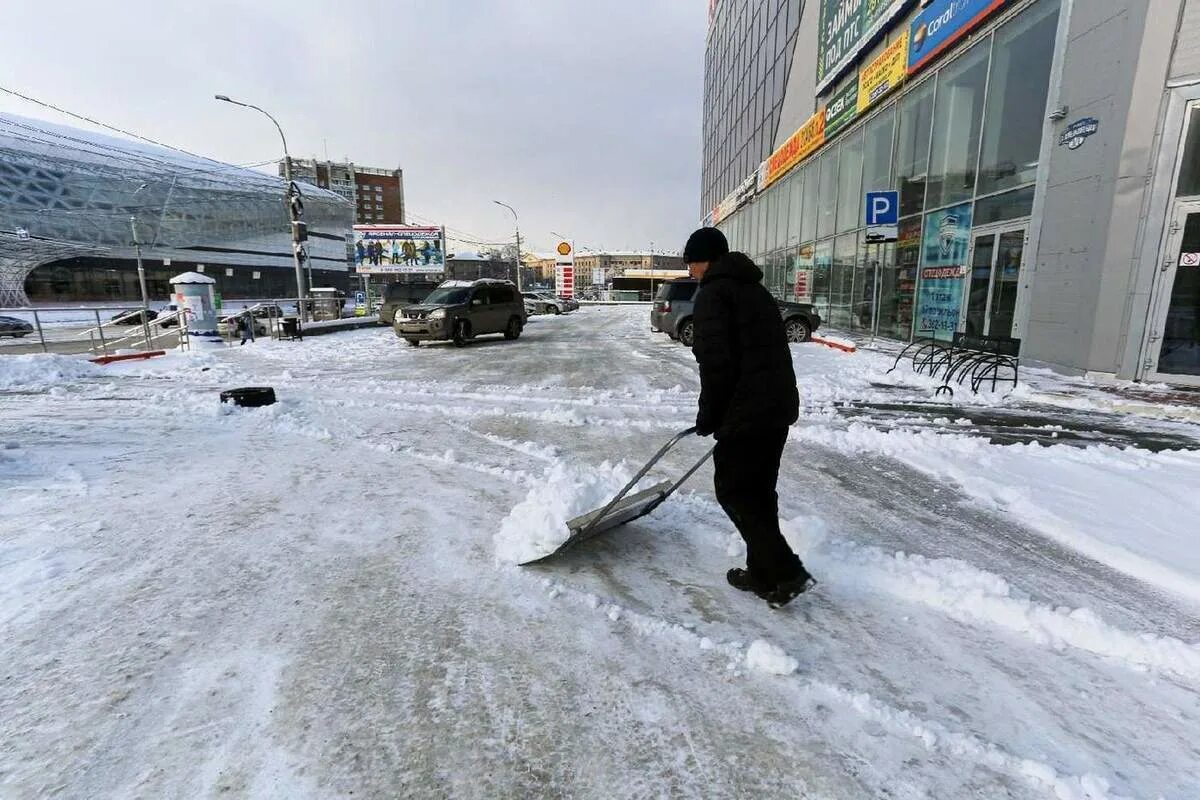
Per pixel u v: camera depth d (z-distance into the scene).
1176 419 6.23
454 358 12.59
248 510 3.75
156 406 6.97
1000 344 7.45
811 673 2.18
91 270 64.69
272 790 1.63
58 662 2.19
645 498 3.38
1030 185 9.38
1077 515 3.60
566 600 2.69
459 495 4.07
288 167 20.55
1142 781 1.69
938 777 1.71
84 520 3.54
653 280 95.44
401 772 1.71
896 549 3.23
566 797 1.63
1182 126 7.04
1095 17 7.91
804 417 6.43
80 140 64.75
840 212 17.58
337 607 2.61
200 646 2.30
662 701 2.03
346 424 6.27
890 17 13.59
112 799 1.59
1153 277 7.45
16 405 7.05
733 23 31.48
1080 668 2.23
